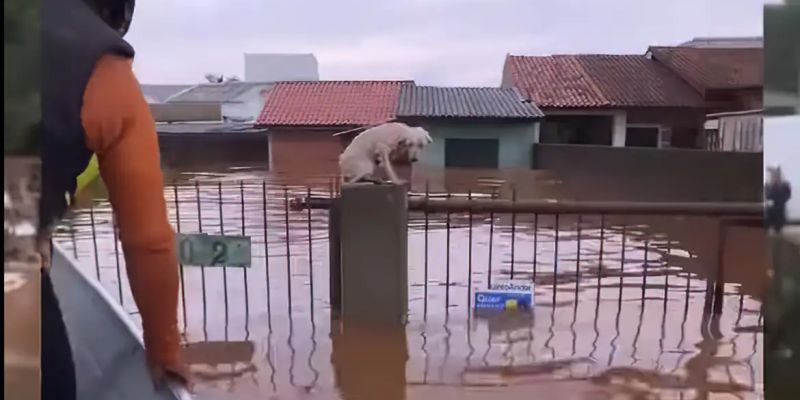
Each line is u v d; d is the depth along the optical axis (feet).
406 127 14.56
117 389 4.25
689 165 27.94
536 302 15.53
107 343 4.64
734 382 10.61
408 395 10.14
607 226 24.75
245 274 16.22
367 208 13.42
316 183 26.81
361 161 14.21
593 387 10.69
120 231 3.46
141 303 3.84
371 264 13.39
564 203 16.30
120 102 3.03
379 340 12.44
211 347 11.66
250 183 27.66
